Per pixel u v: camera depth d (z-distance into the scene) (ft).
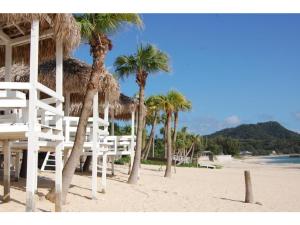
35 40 26.55
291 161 330.34
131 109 68.95
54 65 45.75
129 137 66.08
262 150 600.80
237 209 41.83
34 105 26.04
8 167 35.17
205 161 250.98
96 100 42.14
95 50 40.29
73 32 31.24
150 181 69.15
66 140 41.93
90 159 73.77
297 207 45.39
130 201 43.45
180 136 204.33
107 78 46.80
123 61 64.03
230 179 86.48
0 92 26.94
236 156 425.69
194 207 41.86
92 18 40.81
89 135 45.57
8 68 35.22
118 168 87.56
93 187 42.39
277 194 58.95
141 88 64.64
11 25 33.01
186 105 94.02
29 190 26.02
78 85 45.60
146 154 136.67
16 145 37.35
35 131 26.08
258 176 102.89
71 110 60.85
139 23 42.86
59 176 32.48
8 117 29.25
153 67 64.13
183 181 74.38
